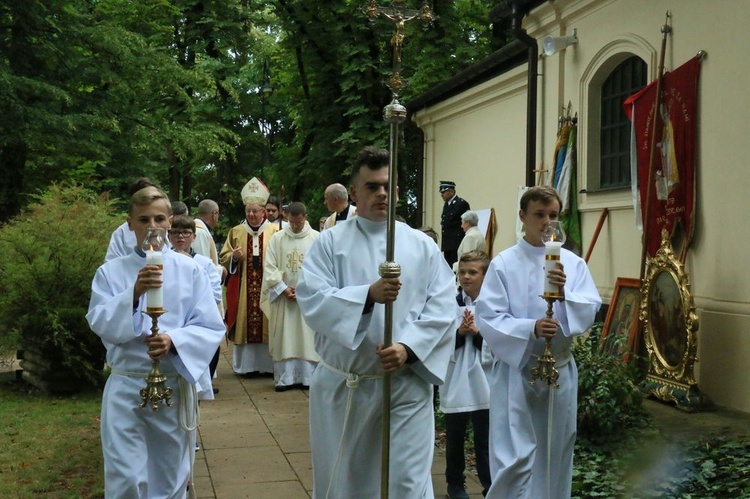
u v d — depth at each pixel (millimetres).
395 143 3479
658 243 8039
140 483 3793
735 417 6727
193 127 20328
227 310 10430
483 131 13750
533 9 10734
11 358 10656
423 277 3783
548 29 10641
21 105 14734
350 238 3816
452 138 15234
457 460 5121
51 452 6449
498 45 19922
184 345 3857
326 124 20312
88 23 17062
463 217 11930
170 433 3939
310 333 9383
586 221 9844
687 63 7656
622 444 6055
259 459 6332
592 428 6281
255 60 26188
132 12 21031
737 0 7102
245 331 10289
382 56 19969
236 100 23844
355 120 19391
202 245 9320
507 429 4270
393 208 3477
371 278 3748
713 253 7379
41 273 8953
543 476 4273
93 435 7043
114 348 3932
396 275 3484
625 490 5250
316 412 3857
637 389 6539
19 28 15602
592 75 9656
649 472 5508
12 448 6559
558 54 10406
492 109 13383
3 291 8984
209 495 5438
